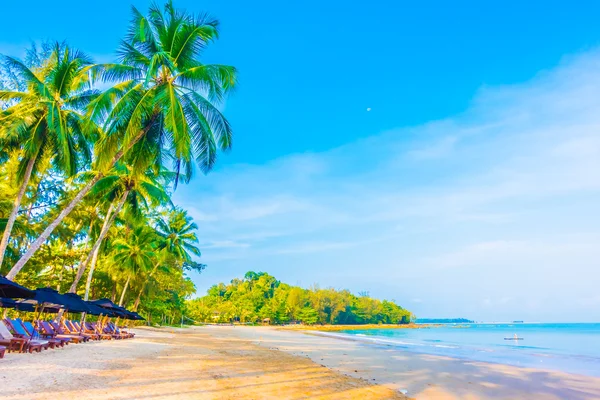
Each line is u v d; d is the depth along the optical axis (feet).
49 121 47.09
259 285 428.97
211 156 56.34
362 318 436.76
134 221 87.86
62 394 23.91
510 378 48.57
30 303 57.16
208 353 58.03
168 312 196.24
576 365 66.85
